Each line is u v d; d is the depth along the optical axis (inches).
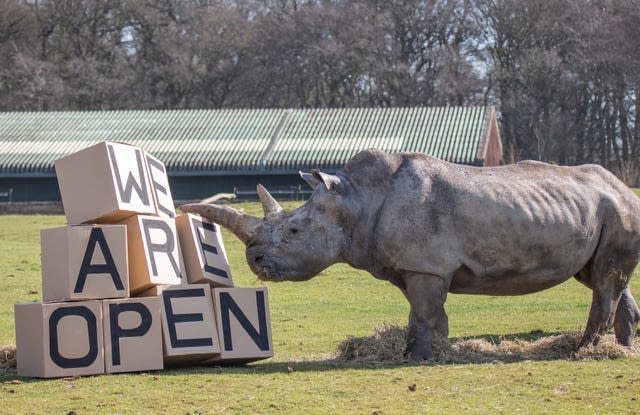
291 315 918.4
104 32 4109.3
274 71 3875.5
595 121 3154.5
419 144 2204.7
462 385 542.3
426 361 613.6
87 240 580.1
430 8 3649.1
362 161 631.2
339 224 618.8
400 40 3725.4
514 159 3100.4
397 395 520.1
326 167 2144.4
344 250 622.5
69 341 568.1
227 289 611.5
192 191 2218.3
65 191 600.7
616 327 663.8
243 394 524.1
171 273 605.0
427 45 3725.4
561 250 629.9
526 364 601.0
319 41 3779.5
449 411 487.8
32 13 4045.3
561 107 3253.0
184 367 607.5
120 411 491.8
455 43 3673.7
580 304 939.3
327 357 655.1
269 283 1139.9
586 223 637.3
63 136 2399.1
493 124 2377.0
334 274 1178.6
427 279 613.9
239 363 621.0
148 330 583.8
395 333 644.7
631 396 515.2
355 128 2333.9
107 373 573.6
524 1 3376.0
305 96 3875.5
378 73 3636.8
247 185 2207.2
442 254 611.2
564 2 3292.3
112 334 576.7
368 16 3730.3
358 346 639.1
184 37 4015.8
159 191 640.4
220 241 647.1
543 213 625.3
